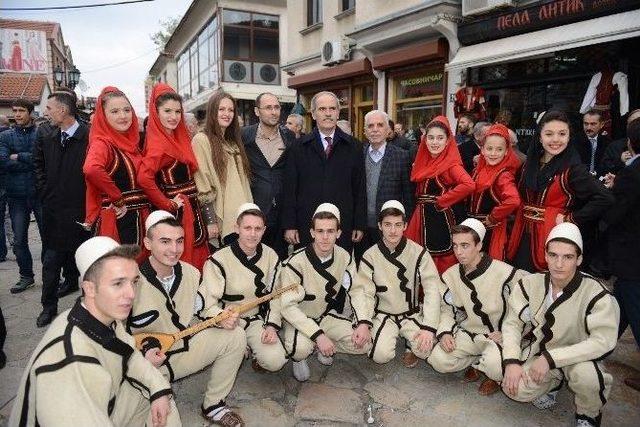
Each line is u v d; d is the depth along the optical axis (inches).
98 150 107.6
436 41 276.4
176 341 92.9
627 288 103.3
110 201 111.3
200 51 751.7
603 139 177.9
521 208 122.6
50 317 142.4
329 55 383.2
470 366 114.1
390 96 337.4
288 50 476.4
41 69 893.8
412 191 144.3
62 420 58.6
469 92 262.1
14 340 131.3
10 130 173.8
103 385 62.9
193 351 94.4
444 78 285.3
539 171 117.3
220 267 109.0
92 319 65.2
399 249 118.6
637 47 193.8
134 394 78.7
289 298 111.3
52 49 1005.8
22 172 170.6
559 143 110.7
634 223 101.0
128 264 64.3
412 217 139.9
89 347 63.7
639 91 197.6
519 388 95.3
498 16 238.8
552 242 92.3
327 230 110.3
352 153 136.0
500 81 254.7
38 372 60.1
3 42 864.3
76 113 139.8
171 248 90.0
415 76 316.2
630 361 120.3
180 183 119.0
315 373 118.6
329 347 107.2
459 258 110.8
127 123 112.3
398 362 124.6
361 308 116.2
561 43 202.7
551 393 101.4
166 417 74.3
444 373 118.2
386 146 143.9
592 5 198.7
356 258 153.0
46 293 141.1
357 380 115.3
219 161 126.2
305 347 109.0
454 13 264.7
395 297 119.6
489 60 235.0
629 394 105.8
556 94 231.5
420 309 123.6
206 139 127.2
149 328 93.7
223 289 109.0
